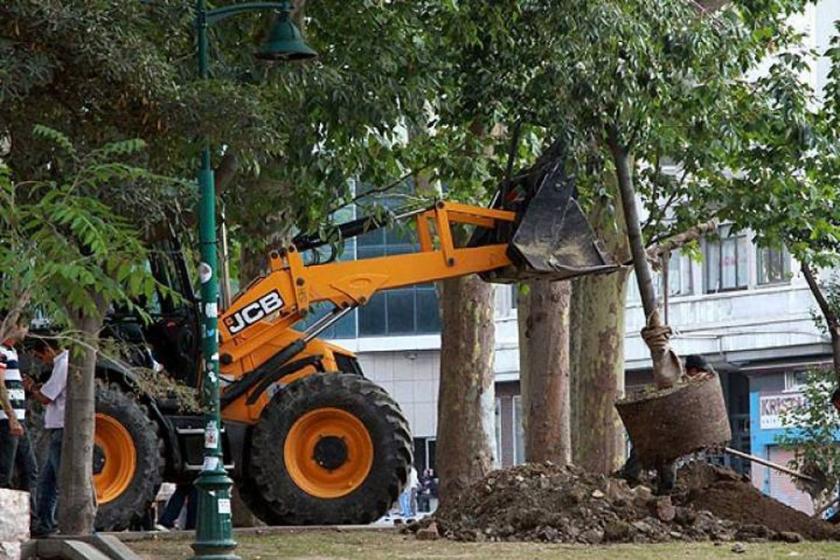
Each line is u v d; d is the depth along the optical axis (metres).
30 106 31.11
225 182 35.66
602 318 53.62
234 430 40.56
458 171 47.94
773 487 82.50
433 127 49.06
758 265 84.88
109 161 31.06
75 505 33.53
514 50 42.88
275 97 36.84
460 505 36.12
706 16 45.66
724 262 86.25
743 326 85.12
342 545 33.62
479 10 42.66
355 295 41.12
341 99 40.00
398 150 48.50
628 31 42.47
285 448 40.34
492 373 53.59
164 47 33.31
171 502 42.69
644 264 37.56
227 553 29.70
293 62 37.66
